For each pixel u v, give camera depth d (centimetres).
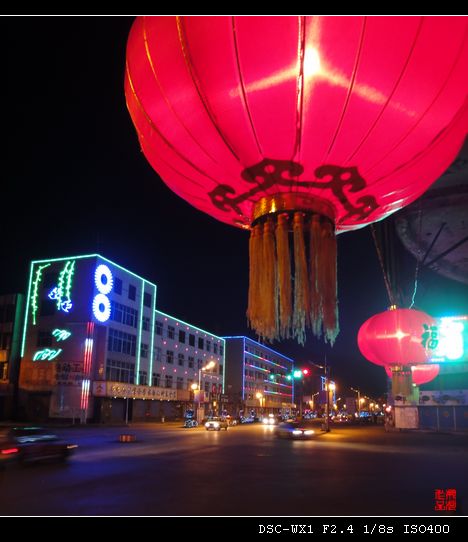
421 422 4022
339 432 4306
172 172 393
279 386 11475
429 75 305
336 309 362
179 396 6644
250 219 408
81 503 934
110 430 4188
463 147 931
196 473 1383
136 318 5991
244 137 332
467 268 1602
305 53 296
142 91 351
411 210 1289
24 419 5103
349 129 322
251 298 372
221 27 303
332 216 379
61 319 5209
